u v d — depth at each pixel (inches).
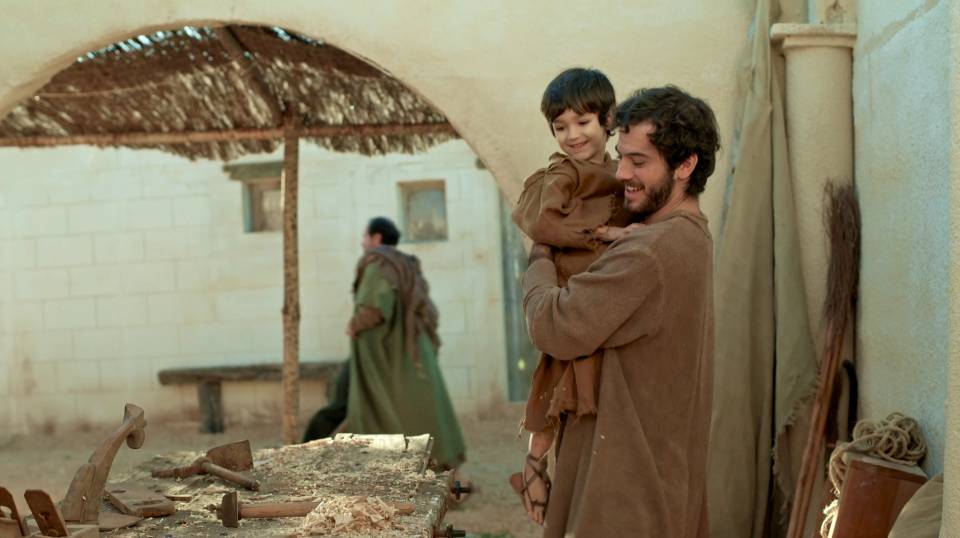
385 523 97.4
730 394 150.6
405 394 232.7
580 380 90.9
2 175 344.2
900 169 131.6
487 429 320.2
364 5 165.5
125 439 103.1
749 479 150.6
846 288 148.0
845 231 149.3
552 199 93.4
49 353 345.1
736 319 151.7
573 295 88.1
